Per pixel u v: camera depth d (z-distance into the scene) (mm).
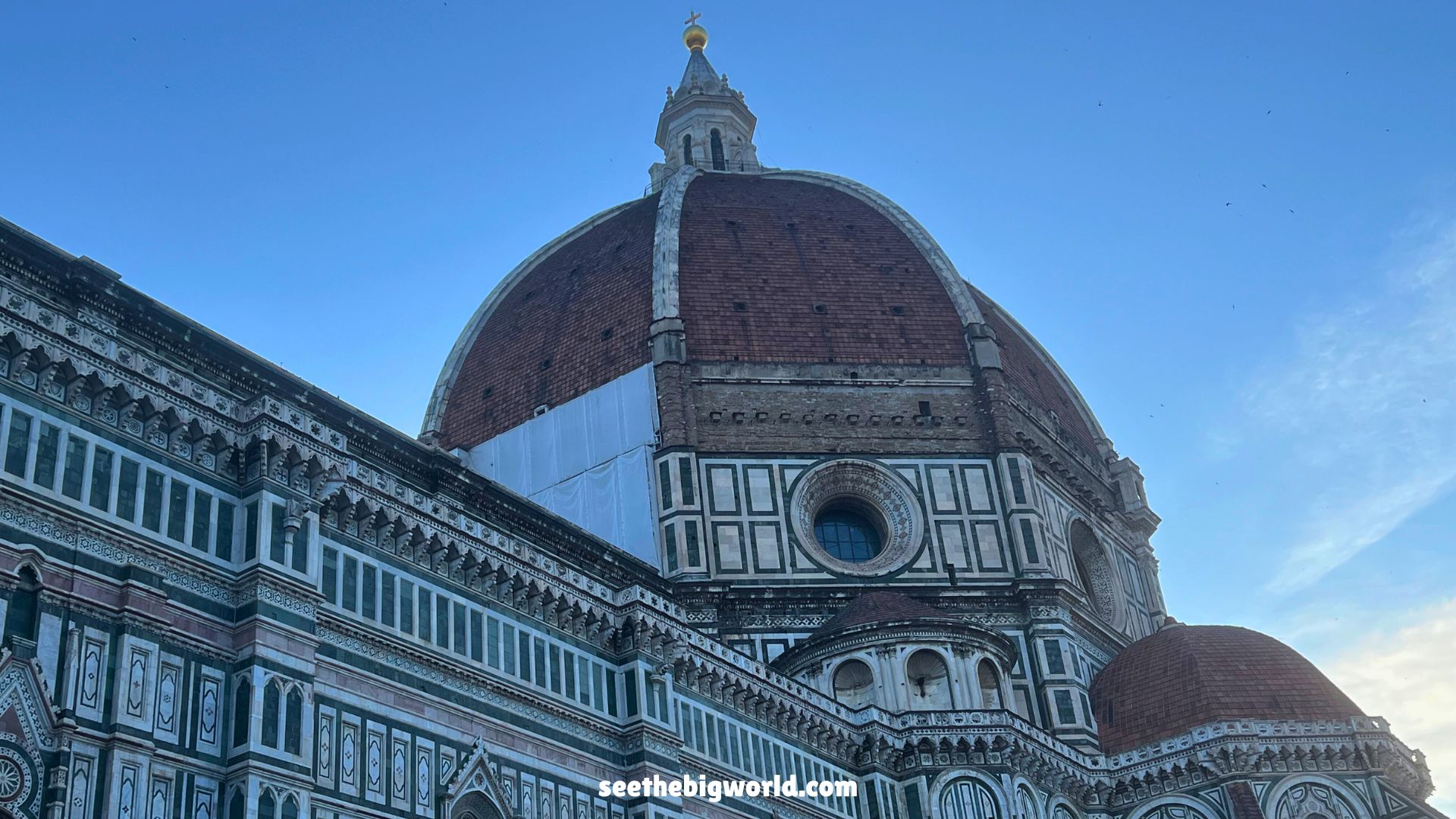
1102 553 106688
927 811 76125
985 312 113062
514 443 103500
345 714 49156
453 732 53344
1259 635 93375
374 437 55812
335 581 50969
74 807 40031
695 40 150750
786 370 100375
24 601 41375
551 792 56750
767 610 89688
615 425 99000
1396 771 85312
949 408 101562
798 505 94812
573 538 65875
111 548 44125
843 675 82688
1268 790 83562
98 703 41875
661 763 61594
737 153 141000
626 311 105125
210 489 48062
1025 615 92625
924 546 94688
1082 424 118000
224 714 45219
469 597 56844
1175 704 88188
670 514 92562
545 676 58750
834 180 123188
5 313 43562
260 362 51531
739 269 106812
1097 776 86500
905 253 111500
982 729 78938
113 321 47312
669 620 65188
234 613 46906
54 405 44344
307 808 45469
